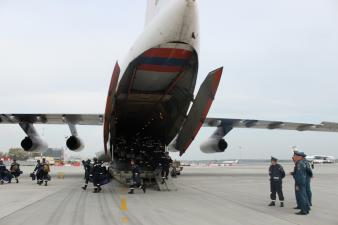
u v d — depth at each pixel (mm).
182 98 16016
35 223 7887
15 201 11570
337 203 11562
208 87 14375
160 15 12555
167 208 10281
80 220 8289
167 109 17453
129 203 11320
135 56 13375
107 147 15914
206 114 14484
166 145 18641
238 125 23406
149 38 12688
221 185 17719
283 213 9555
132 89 15688
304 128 24328
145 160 18094
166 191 15047
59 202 11398
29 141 21219
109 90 13117
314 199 12555
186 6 11609
